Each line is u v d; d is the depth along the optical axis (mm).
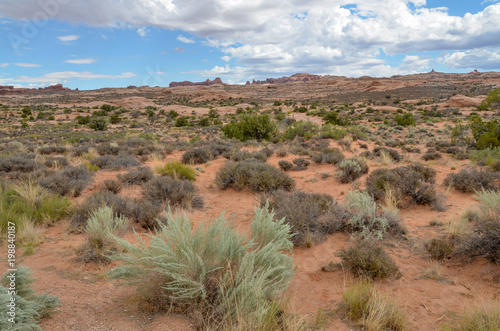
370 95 139750
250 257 3525
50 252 4969
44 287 3637
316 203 6988
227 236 3688
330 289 4188
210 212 7906
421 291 4090
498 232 4680
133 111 91750
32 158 13648
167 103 136875
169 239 3625
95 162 13164
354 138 23703
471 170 10148
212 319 3000
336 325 3299
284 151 16672
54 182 8539
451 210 7625
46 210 6617
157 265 3334
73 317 2967
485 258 4812
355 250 4832
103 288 3789
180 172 11180
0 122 65625
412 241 5844
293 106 100875
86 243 5035
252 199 9125
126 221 5898
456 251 5043
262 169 10539
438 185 10133
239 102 136500
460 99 78062
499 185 8984
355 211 6617
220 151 17672
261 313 2834
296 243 5812
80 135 33594
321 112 56625
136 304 3342
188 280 3152
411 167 10914
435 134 31891
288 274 3715
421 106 84750
